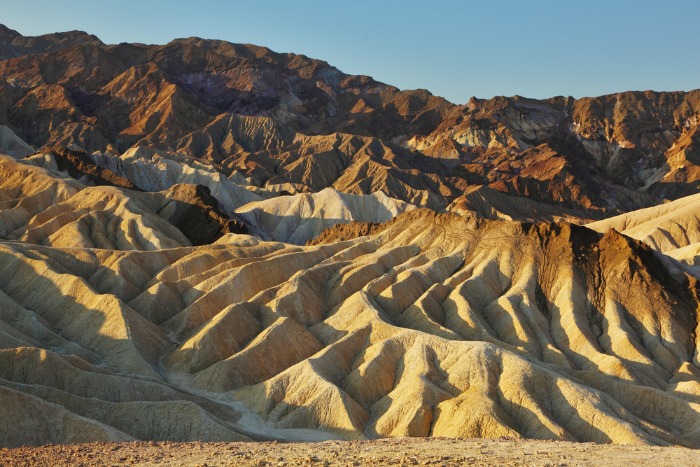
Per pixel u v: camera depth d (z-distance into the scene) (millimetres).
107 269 128375
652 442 78812
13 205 182875
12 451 49281
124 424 72312
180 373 98875
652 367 104312
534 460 44594
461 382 90750
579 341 110188
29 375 79000
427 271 129375
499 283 126938
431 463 43562
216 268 130000
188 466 43375
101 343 100938
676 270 124250
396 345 99562
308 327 114938
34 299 113250
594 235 131375
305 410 87312
